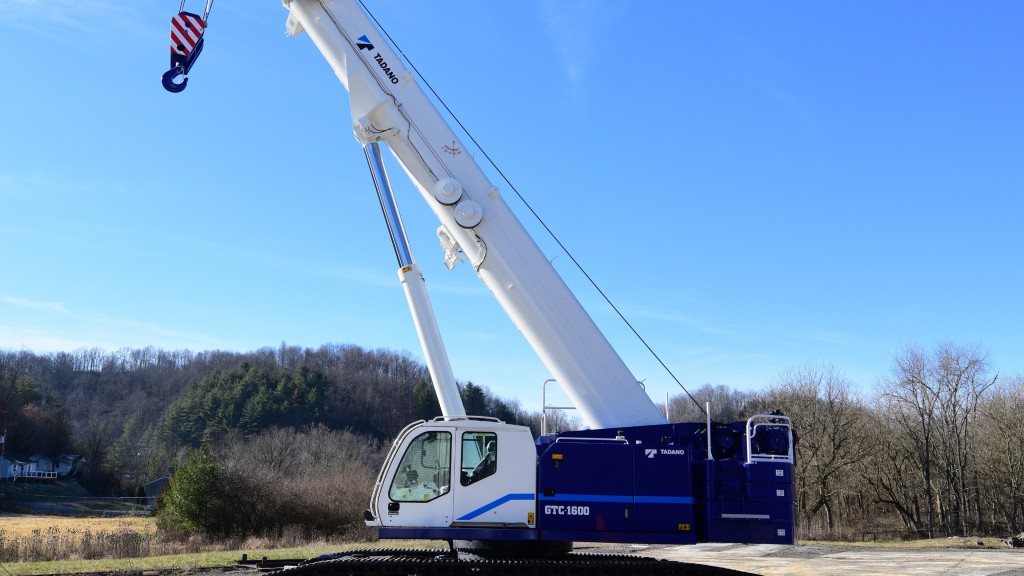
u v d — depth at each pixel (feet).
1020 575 57.77
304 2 38.47
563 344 36.58
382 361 456.45
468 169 37.78
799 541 128.36
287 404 340.59
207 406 338.13
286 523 127.85
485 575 33.19
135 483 303.68
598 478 33.17
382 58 38.29
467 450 33.50
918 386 161.58
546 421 37.86
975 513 164.45
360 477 150.10
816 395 147.95
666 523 32.94
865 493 165.58
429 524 32.78
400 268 36.83
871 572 59.41
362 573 33.22
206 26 40.60
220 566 61.31
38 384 385.91
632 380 36.60
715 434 34.50
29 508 231.30
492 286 37.68
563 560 34.78
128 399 405.80
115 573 57.36
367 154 38.04
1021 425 155.84
